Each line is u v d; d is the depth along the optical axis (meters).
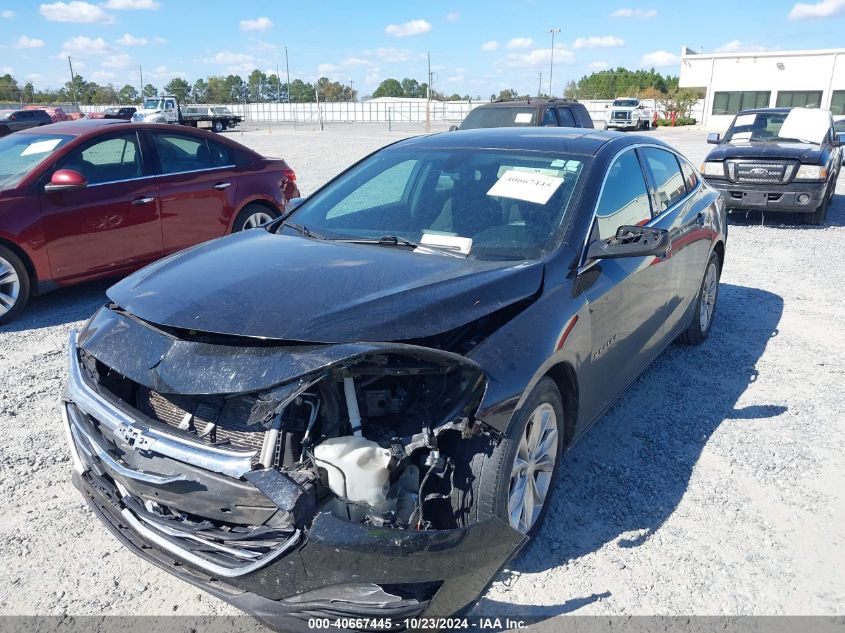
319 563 2.16
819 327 6.22
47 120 37.38
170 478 2.35
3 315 6.03
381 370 2.33
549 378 2.97
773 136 11.55
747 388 4.90
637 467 3.83
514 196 3.59
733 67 48.00
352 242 3.49
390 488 2.36
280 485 2.17
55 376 4.95
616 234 3.41
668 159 4.88
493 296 2.80
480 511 2.55
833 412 4.53
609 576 2.95
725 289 7.43
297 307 2.54
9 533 3.18
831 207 13.27
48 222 6.11
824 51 44.41
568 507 3.44
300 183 14.71
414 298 2.63
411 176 3.99
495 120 13.54
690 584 2.91
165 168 7.04
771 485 3.67
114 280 7.66
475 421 2.49
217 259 3.19
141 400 2.65
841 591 2.89
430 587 2.33
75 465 2.73
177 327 2.51
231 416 2.40
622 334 3.70
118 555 3.06
